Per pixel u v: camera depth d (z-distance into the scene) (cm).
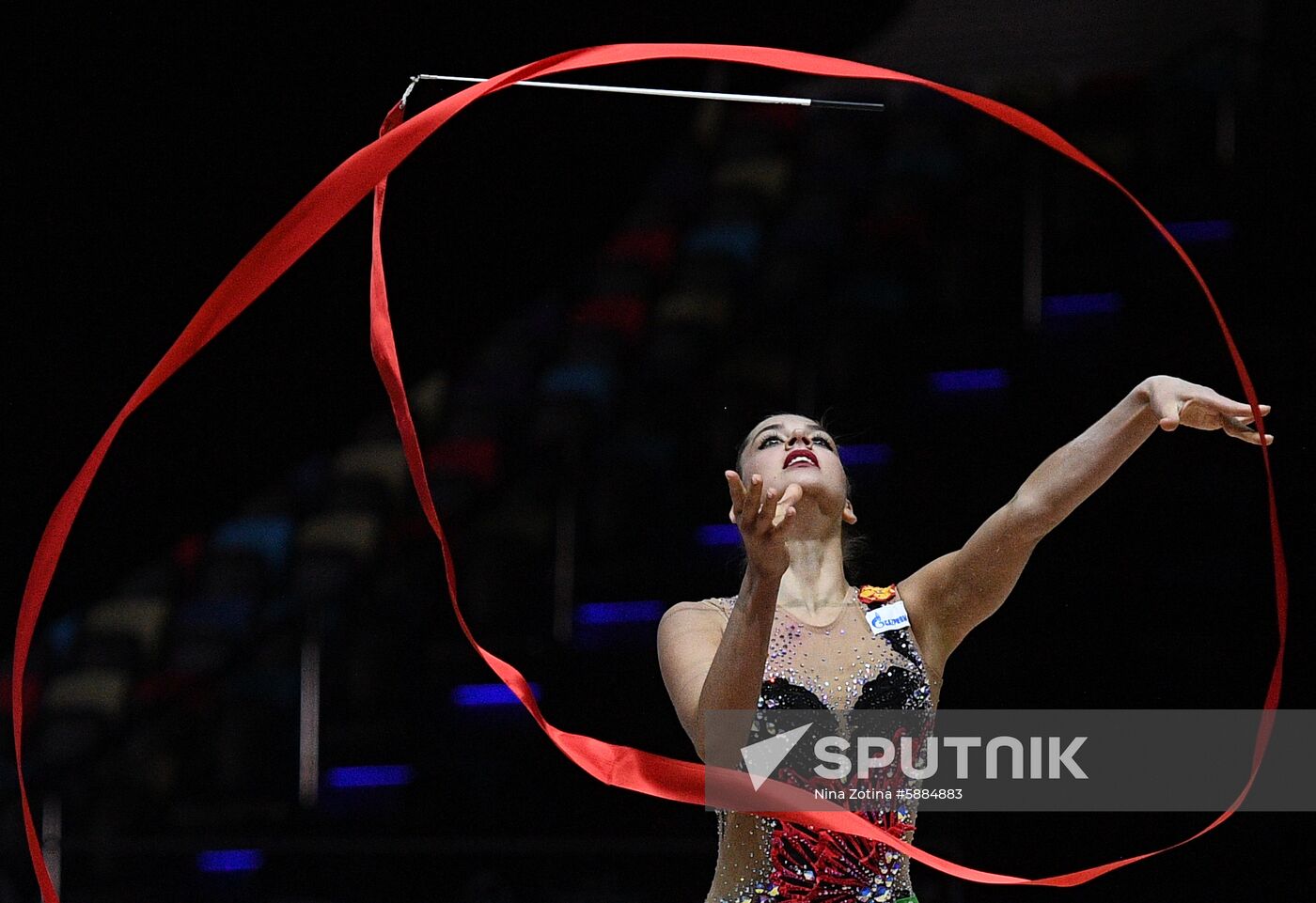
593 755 480
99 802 1386
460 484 1519
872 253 1538
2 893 1259
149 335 1322
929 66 1612
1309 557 1277
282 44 1277
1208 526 1295
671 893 1171
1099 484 613
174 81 1269
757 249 1595
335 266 1450
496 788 1306
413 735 1361
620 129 1510
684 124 1631
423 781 1328
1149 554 1295
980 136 1564
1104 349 1406
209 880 1264
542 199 1502
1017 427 1393
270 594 1505
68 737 1427
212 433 1423
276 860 1264
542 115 1492
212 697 1436
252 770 1396
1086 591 1290
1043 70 1565
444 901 1205
